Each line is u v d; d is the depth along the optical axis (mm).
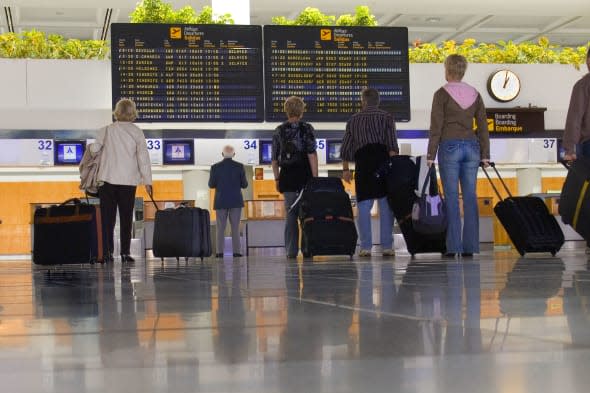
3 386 1063
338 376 1070
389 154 8898
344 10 14828
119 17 20750
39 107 13234
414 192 8625
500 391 946
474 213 8047
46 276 5711
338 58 13516
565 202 5887
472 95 7973
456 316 1903
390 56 13617
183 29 13211
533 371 1082
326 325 1759
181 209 10125
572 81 14539
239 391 986
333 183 9258
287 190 9492
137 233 13180
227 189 12109
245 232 13414
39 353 1401
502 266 5312
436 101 7957
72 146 13523
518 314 1930
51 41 13875
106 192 9086
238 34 13312
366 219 9070
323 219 9055
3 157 13453
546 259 6711
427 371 1099
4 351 1442
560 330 1584
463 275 4102
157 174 16844
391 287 3168
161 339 1568
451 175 7957
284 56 13383
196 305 2506
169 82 13164
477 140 8023
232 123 13461
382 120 8875
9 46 13461
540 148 14609
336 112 13492
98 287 3867
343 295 2773
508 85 14203
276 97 13352
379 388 980
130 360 1285
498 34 23672
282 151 9484
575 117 6559
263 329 1713
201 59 13227
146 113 13133
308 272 5047
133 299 2904
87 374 1148
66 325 1952
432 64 14148
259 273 5078
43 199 17406
